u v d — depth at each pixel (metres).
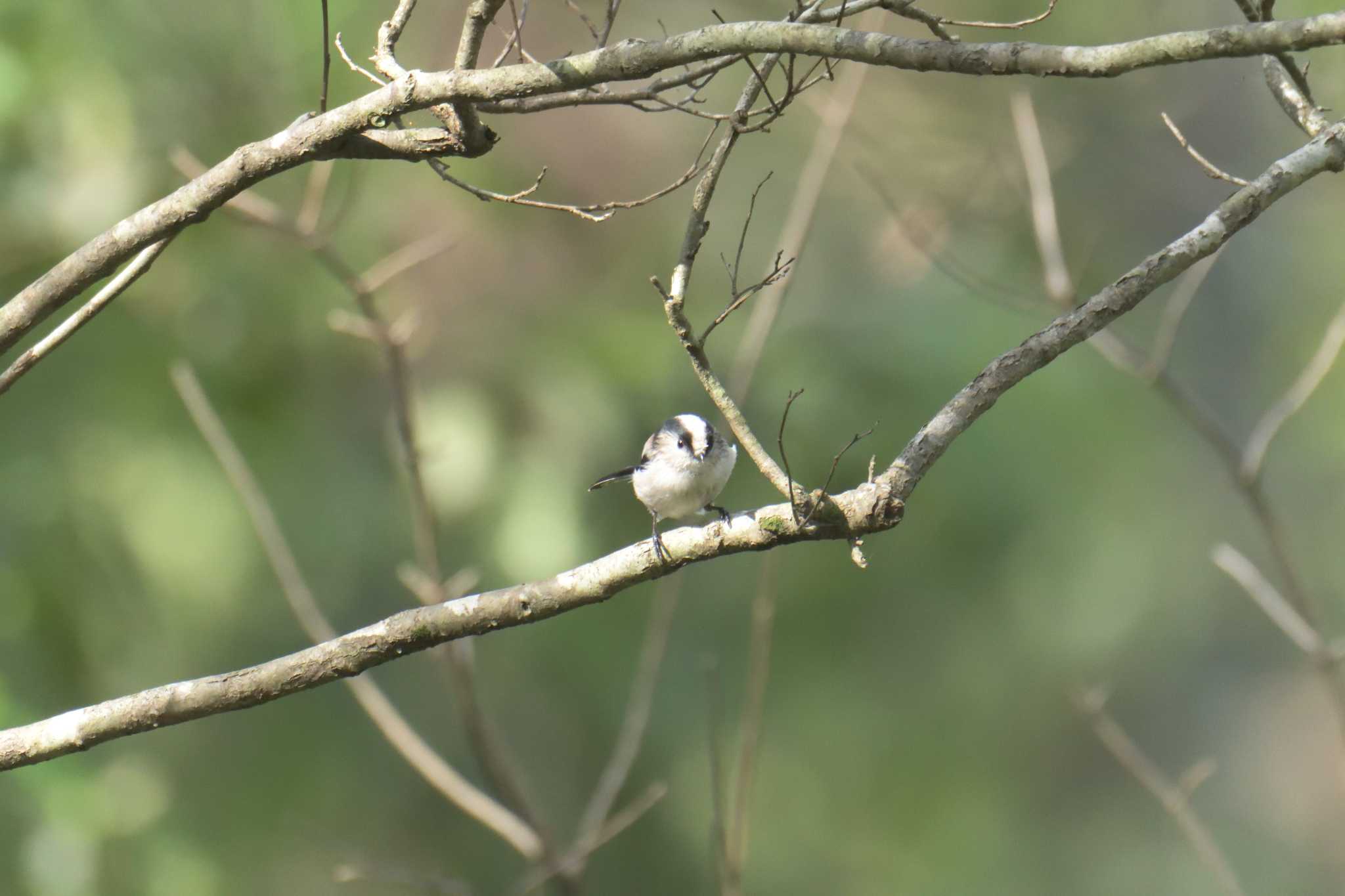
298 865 13.44
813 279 13.73
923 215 13.39
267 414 11.87
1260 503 8.80
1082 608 14.29
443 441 11.90
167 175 11.22
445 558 12.18
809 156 14.05
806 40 4.76
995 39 14.52
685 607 13.50
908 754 14.12
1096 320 5.29
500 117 12.53
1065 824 15.93
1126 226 17.25
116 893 11.45
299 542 12.12
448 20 11.82
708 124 13.62
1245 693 17.73
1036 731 15.00
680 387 12.30
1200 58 4.39
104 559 11.58
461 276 12.20
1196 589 16.80
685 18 14.70
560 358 12.25
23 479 11.29
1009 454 13.02
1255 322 19.12
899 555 13.37
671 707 13.27
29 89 10.81
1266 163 18.34
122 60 11.12
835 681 13.66
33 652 11.30
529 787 13.72
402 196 12.05
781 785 14.21
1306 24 4.23
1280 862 17.55
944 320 12.68
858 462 12.05
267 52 11.36
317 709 13.60
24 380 11.39
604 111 12.79
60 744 5.55
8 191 10.98
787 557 13.50
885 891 14.82
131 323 11.45
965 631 13.76
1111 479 13.92
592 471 12.10
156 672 12.12
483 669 13.62
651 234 13.20
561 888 8.27
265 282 11.57
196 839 12.46
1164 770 17.14
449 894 13.55
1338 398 18.38
